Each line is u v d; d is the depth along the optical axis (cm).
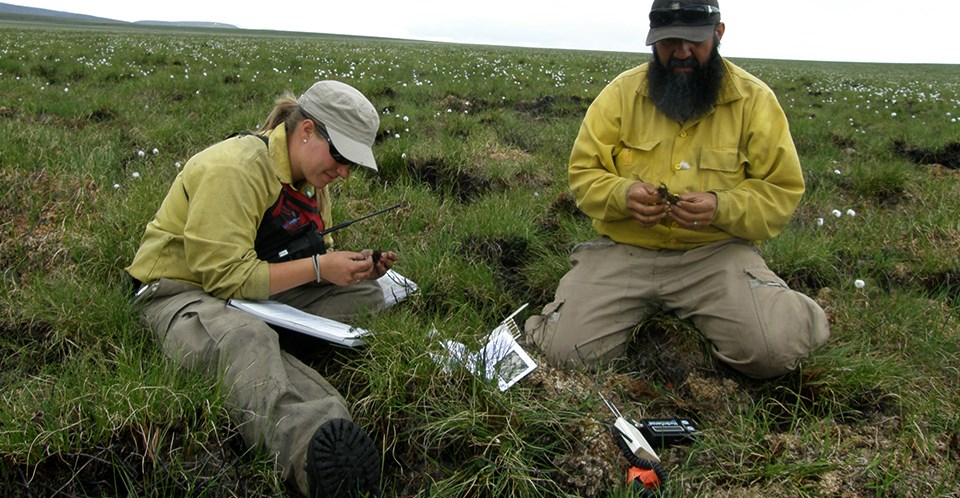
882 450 272
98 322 310
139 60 1306
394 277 366
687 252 330
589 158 336
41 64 1093
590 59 2250
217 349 260
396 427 275
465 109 920
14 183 448
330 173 291
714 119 324
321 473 218
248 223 284
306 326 284
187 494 232
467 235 454
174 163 551
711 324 321
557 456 264
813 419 294
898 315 371
